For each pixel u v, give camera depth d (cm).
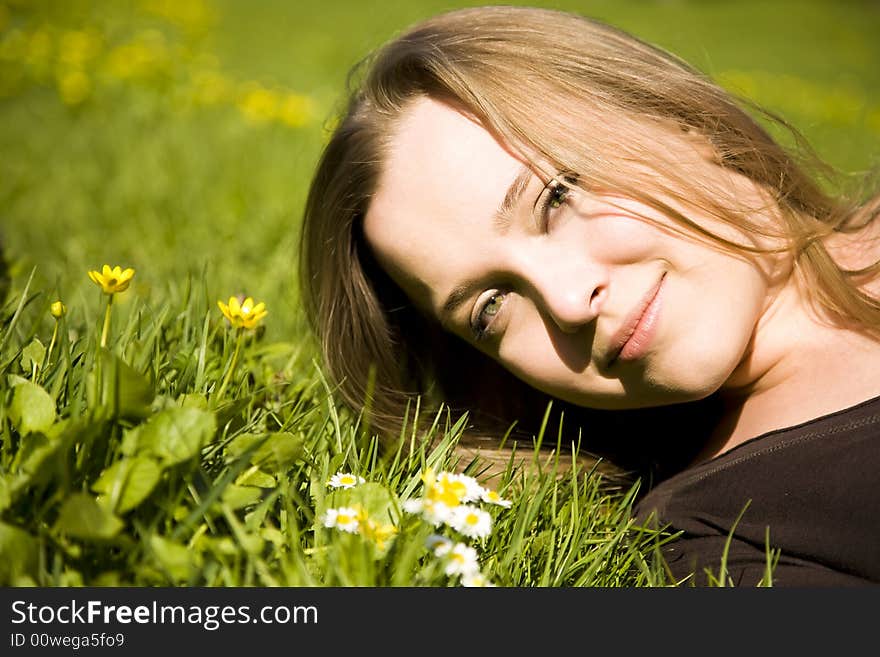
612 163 185
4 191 422
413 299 223
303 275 242
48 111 584
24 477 125
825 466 168
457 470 197
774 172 209
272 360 236
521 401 239
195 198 424
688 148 198
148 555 126
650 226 180
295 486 159
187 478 135
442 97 203
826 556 162
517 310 192
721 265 183
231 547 130
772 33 1719
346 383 230
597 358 185
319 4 1638
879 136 758
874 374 183
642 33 1366
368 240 215
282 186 457
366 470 170
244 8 1495
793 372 193
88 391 146
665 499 187
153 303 246
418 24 227
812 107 859
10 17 830
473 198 188
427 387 243
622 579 163
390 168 204
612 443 229
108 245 351
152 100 613
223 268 321
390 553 139
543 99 194
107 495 129
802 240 193
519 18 217
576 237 182
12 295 219
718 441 204
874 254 211
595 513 181
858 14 2070
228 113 612
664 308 179
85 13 917
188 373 176
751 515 172
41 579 121
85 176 454
